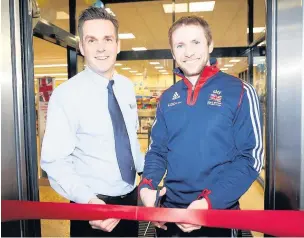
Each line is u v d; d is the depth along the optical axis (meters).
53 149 1.42
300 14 1.27
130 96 1.70
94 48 1.44
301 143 1.28
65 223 3.21
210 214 1.15
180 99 1.39
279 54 1.35
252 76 4.29
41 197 4.33
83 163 1.53
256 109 1.28
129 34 5.88
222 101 1.30
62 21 3.22
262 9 3.88
